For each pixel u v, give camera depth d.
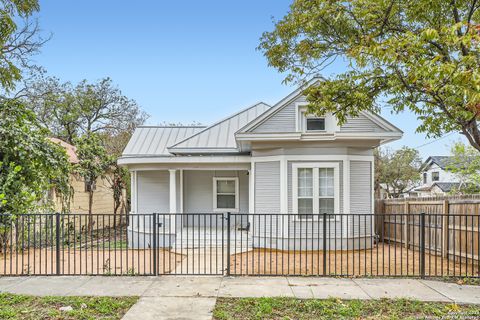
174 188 11.70
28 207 8.58
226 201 13.39
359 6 6.27
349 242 10.34
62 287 5.84
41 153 9.14
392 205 11.39
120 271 7.32
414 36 5.09
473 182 15.02
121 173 17.16
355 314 4.61
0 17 6.32
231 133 13.19
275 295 5.40
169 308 4.84
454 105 5.63
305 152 10.55
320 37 7.03
